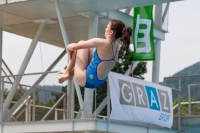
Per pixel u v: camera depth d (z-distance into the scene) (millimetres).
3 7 32531
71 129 29656
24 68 34188
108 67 14211
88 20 35469
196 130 42812
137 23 35719
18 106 32781
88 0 30641
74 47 14000
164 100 35656
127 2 30922
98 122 29203
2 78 33188
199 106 41625
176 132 37594
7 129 32156
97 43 14023
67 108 32062
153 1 30812
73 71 14875
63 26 30953
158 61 40438
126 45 14266
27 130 31422
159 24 40125
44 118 31875
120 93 31156
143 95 33281
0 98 32969
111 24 14250
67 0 30703
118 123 30750
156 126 35156
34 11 33500
